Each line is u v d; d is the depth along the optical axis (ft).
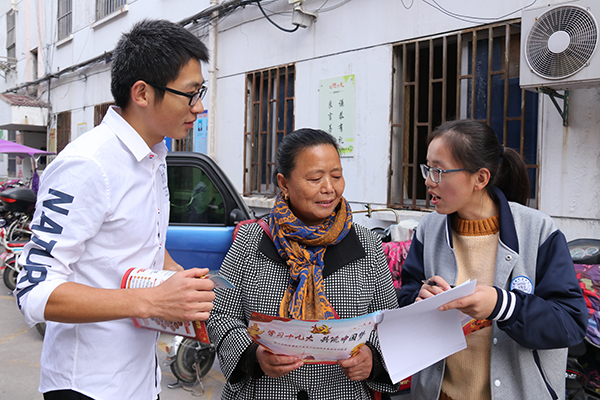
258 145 19.90
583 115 10.73
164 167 4.76
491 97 12.76
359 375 4.14
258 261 4.50
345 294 4.33
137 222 4.16
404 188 14.93
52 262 3.58
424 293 4.18
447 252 4.72
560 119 11.10
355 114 15.71
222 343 4.40
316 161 4.21
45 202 3.67
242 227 4.80
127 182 4.05
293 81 18.39
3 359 11.21
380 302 4.65
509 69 12.40
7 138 44.11
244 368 4.23
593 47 8.82
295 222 4.31
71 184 3.69
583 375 6.70
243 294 4.53
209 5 21.56
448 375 4.74
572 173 10.97
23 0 40.83
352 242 4.56
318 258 4.34
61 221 3.63
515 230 4.35
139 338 4.27
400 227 10.01
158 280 3.77
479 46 13.03
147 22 4.09
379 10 14.87
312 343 3.65
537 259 4.30
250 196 19.89
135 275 3.92
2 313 14.46
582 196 10.84
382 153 14.96
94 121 31.71
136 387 4.27
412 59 14.94
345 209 4.53
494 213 4.63
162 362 11.02
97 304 3.43
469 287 3.69
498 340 4.33
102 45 30.35
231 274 4.59
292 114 18.43
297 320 3.44
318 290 4.17
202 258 10.66
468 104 13.32
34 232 3.61
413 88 15.01
